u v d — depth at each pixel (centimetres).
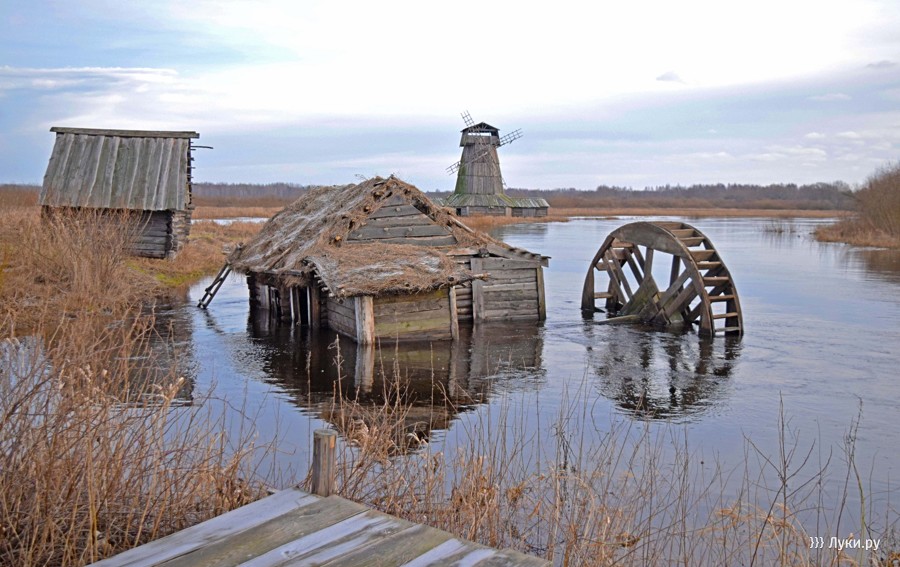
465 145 9725
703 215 14375
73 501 591
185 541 514
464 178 9688
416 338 2011
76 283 1602
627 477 910
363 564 475
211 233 5262
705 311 2177
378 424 1099
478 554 490
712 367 1769
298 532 525
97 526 591
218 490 677
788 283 3428
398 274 1964
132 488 641
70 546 562
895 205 6462
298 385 1526
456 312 2131
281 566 472
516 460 1053
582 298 2727
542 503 842
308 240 2306
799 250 5425
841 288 3241
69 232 2297
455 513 755
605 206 19550
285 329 2230
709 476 1039
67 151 3544
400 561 479
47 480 576
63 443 606
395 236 2286
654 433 1250
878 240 6019
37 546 562
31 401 620
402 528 532
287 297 2366
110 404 687
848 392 1544
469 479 789
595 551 726
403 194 2305
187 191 3841
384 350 1906
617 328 2302
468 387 1544
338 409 1330
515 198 10831
